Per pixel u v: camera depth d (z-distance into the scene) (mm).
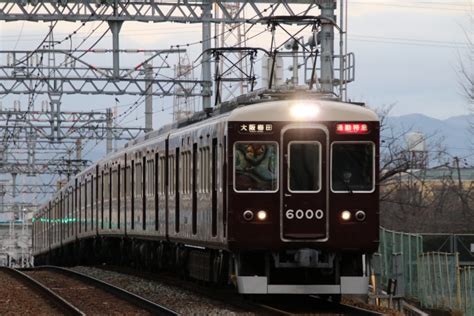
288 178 47344
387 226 135750
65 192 128375
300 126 47469
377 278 73562
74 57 103438
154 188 69438
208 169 52656
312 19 57625
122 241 88000
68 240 124438
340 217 47469
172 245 67562
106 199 93250
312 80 54062
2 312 50562
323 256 47750
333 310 47031
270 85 54500
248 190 47344
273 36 57594
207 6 87938
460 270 71500
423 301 70562
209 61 90875
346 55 79375
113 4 87875
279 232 47250
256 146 47531
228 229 47281
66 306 51156
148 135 77688
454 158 143250
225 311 45562
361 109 48000
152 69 105750
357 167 47750
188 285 61594
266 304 49875
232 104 53469
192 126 58500
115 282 70812
